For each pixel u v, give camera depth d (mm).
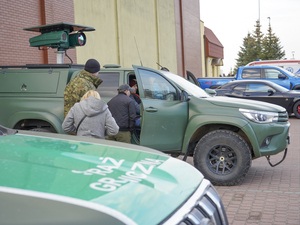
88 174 1674
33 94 5773
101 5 15336
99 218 1328
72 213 1329
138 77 5566
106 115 3982
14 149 1951
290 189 5492
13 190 1397
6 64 9875
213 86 18422
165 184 1791
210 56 39719
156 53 21766
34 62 10945
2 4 9781
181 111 5738
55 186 1475
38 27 6867
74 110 3971
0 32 9703
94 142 2475
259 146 5598
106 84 5965
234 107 5652
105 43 15688
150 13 20875
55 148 2082
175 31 25375
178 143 5781
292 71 21734
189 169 2174
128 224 1347
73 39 6926
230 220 4297
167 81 5871
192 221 1621
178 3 26375
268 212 4539
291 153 8328
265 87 14992
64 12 12289
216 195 2051
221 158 5684
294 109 14703
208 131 6059
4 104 5855
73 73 5809
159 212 1517
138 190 1600
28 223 1285
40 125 5867
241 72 18328
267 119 5602
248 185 5758
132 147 2482
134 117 5320
